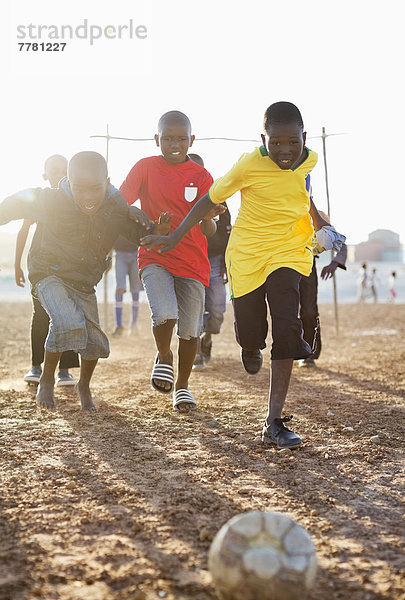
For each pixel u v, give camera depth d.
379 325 14.50
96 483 3.44
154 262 4.91
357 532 2.85
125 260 11.18
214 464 3.80
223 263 7.34
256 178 4.13
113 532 2.81
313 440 4.35
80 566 2.49
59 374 6.25
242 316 4.38
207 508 3.11
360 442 4.29
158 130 5.01
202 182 4.97
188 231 4.45
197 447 4.16
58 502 3.15
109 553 2.60
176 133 4.89
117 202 4.46
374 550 2.67
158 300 4.78
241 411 5.24
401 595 2.31
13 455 3.89
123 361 8.31
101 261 4.66
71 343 4.55
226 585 2.06
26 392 5.96
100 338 4.87
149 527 2.87
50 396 4.86
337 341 11.09
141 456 3.93
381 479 3.57
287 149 3.96
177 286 5.04
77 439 4.31
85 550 2.63
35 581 2.37
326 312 18.83
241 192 4.30
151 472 3.64
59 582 2.37
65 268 4.55
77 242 4.49
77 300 4.68
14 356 9.00
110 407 5.36
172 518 2.97
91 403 5.19
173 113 4.96
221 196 4.23
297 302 4.20
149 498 3.23
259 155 4.12
